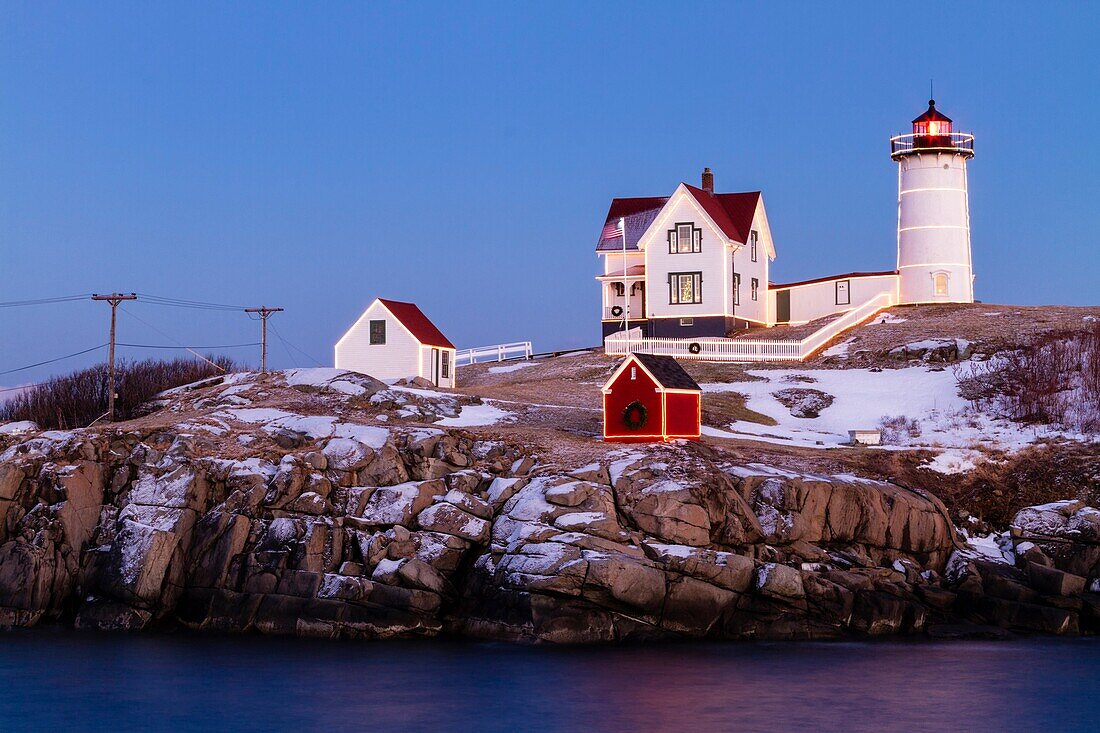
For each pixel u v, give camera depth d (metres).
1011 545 54.28
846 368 83.44
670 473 50.03
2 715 37.72
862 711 37.28
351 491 51.59
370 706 38.16
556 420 66.88
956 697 38.88
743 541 49.38
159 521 50.59
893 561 52.47
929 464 61.81
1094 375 72.12
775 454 59.81
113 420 69.19
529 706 37.94
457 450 54.59
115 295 70.12
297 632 47.94
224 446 54.81
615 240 99.88
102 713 37.81
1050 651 45.72
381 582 47.97
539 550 46.56
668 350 90.44
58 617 50.78
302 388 69.62
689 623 46.84
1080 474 59.78
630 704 38.12
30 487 52.03
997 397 73.62
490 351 105.56
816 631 47.78
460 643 46.50
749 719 36.53
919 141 98.38
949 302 98.19
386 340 82.69
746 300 99.06
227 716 37.38
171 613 49.97
